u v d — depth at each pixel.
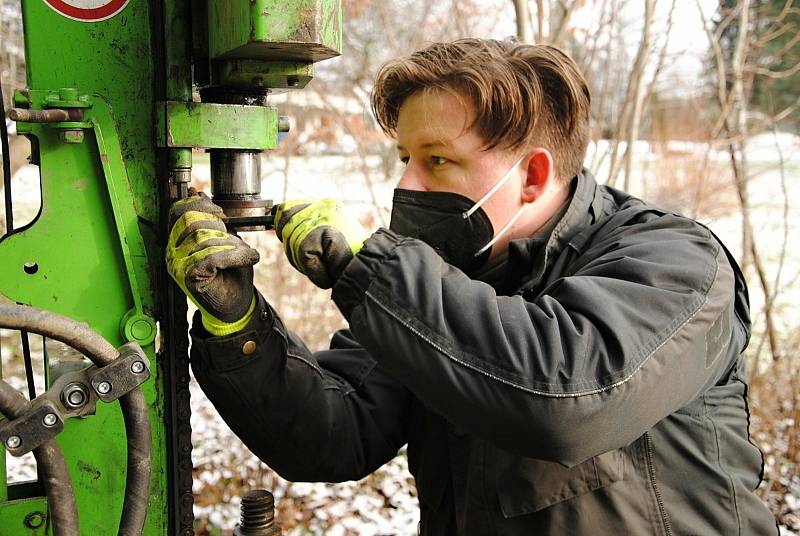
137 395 1.02
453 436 1.38
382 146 6.40
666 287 1.14
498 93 1.28
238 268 1.20
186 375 1.34
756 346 5.24
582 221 1.39
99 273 1.26
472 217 1.36
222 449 4.04
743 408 1.37
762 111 6.72
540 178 1.37
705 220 7.05
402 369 1.09
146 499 1.04
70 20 1.23
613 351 1.06
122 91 1.26
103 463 1.27
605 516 1.23
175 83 1.27
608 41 4.89
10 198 1.36
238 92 1.34
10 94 4.98
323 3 1.09
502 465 1.27
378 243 1.14
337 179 7.14
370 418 1.56
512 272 1.38
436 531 1.48
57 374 1.27
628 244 1.25
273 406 1.35
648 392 1.08
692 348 1.12
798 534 3.51
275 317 1.33
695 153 8.08
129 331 1.26
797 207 8.51
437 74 1.30
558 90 1.36
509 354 1.05
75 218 1.24
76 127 1.20
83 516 1.27
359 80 5.45
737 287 1.33
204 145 1.27
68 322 0.98
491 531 1.30
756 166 9.59
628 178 4.75
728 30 6.15
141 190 1.29
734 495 1.26
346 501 3.80
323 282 1.15
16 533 1.24
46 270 1.24
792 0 5.73
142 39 1.26
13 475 3.61
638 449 1.24
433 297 1.08
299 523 3.59
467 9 5.05
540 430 1.05
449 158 1.35
